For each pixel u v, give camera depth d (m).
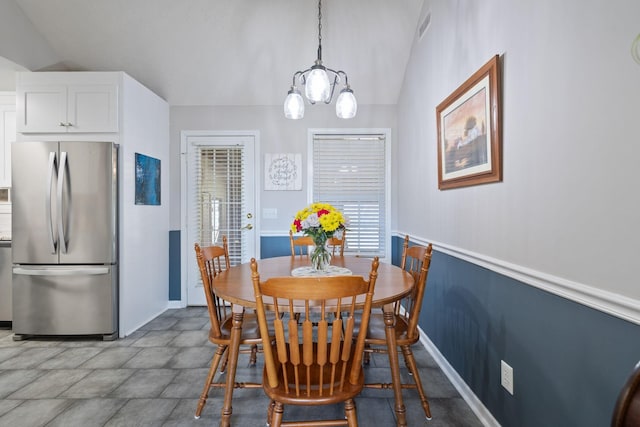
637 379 0.52
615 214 0.90
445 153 2.11
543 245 1.20
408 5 2.71
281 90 3.51
